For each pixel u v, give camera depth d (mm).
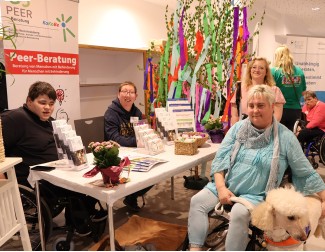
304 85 3467
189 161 1993
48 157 2156
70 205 2008
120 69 4750
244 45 2766
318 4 5152
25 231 1751
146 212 2783
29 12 2658
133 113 2748
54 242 2047
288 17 5930
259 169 1782
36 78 2779
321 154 3887
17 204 1696
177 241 2195
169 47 2889
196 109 2787
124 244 2156
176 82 2838
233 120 2711
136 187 1602
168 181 3566
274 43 5672
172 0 4777
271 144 1799
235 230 1624
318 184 1734
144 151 2178
